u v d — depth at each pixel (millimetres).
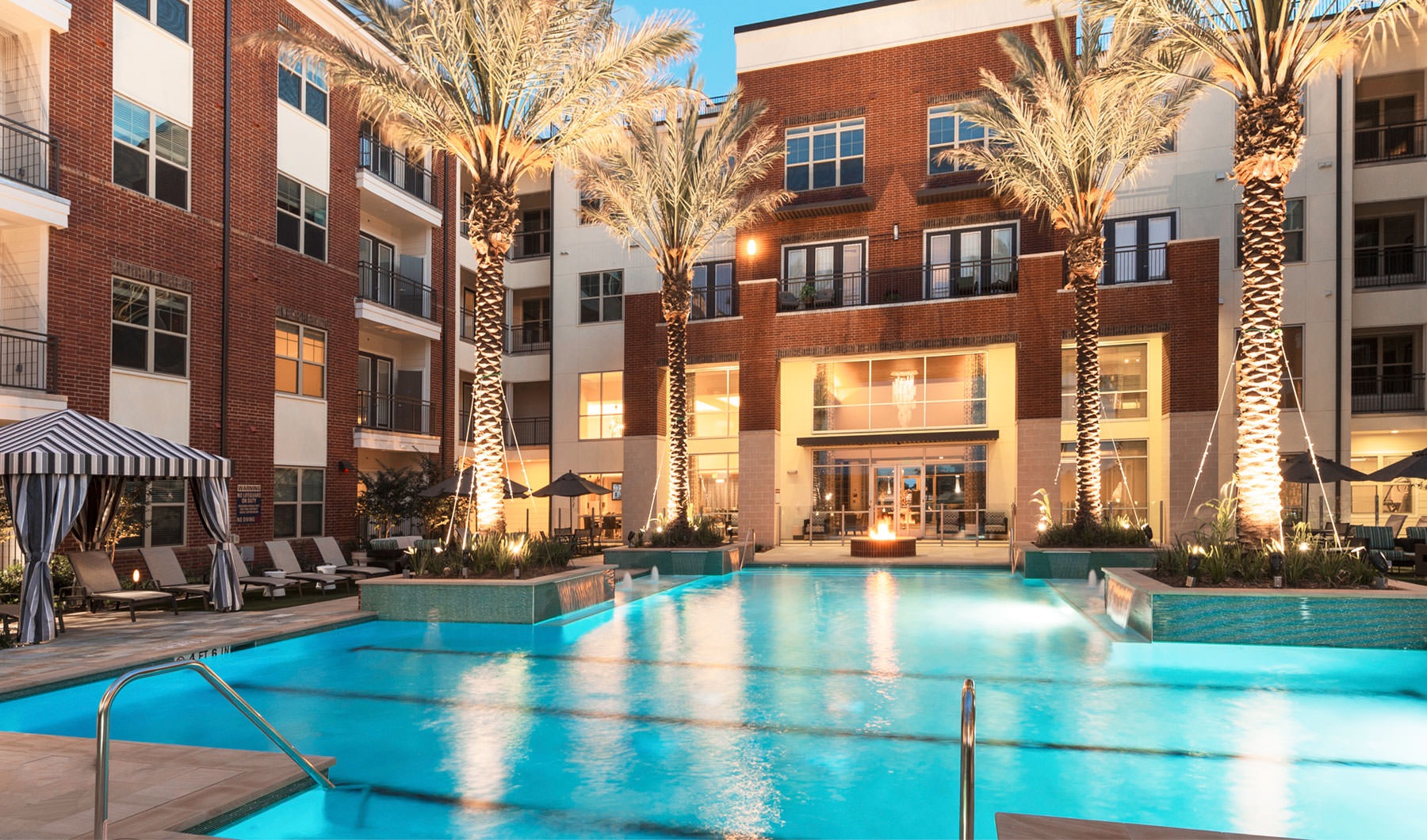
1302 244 24781
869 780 5918
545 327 34031
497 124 14727
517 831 5008
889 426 27750
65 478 10484
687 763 6289
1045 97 18422
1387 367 25234
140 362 16844
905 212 27844
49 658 9227
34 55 15008
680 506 21969
